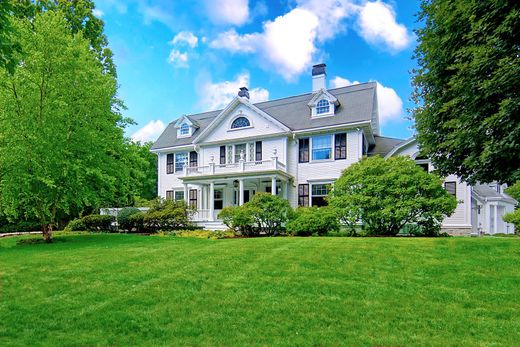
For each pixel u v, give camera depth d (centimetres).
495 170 831
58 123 1298
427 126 1034
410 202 1322
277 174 2002
